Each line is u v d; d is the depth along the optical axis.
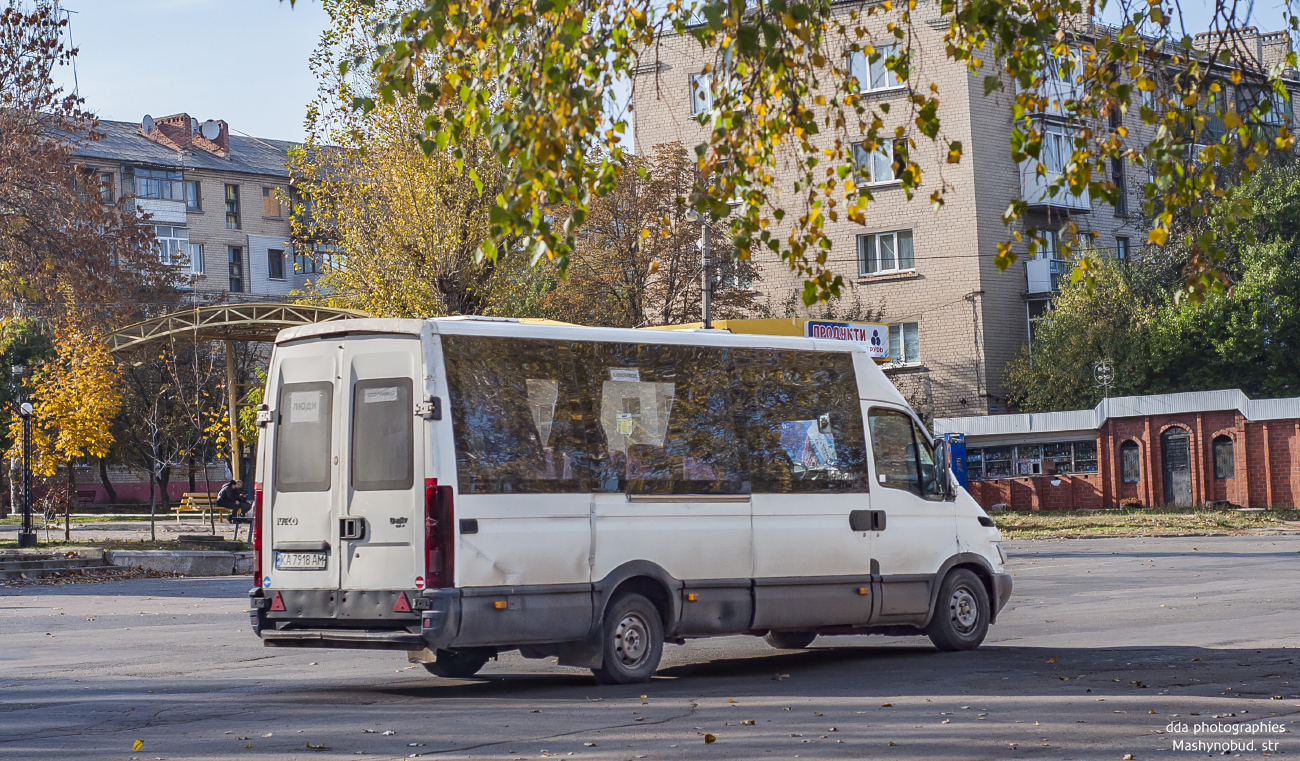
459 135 7.42
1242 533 33.62
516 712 9.06
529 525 10.05
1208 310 44.38
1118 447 43.53
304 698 9.99
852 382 12.29
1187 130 7.50
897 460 12.45
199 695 10.21
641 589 10.79
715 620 11.02
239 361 60.81
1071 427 44.16
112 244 39.88
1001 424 45.22
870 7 8.70
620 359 10.84
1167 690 9.56
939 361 47.09
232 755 7.54
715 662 12.21
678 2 8.05
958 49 8.31
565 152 7.14
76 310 37.50
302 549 10.21
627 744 7.75
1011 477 45.81
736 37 7.03
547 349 10.42
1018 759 7.16
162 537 38.47
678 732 8.14
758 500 11.40
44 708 9.59
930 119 8.13
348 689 10.56
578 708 9.24
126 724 8.76
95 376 35.50
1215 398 41.69
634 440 10.79
